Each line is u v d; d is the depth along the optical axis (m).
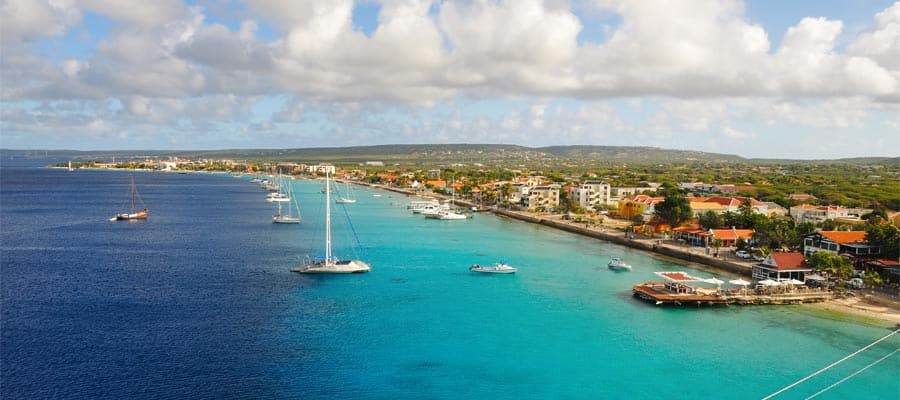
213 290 117.75
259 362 79.69
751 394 73.44
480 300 113.12
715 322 100.50
